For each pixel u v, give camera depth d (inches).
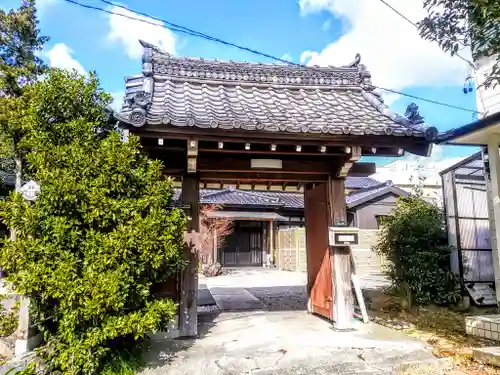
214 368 153.9
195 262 200.4
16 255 136.3
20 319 157.4
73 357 135.6
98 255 139.9
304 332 205.3
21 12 418.3
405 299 273.3
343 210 223.1
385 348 173.6
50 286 132.6
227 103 213.8
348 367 158.1
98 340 136.9
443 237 286.4
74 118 169.5
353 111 225.1
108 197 149.8
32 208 144.1
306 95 245.9
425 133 187.3
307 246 271.1
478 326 196.7
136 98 167.5
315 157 221.6
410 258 276.2
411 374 152.5
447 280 270.5
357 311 263.3
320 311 243.4
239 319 244.8
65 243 142.8
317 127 180.2
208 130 168.9
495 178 205.9
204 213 624.4
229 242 766.5
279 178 226.7
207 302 322.3
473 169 289.9
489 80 150.3
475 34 134.3
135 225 146.1
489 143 208.5
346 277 216.8
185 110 188.2
